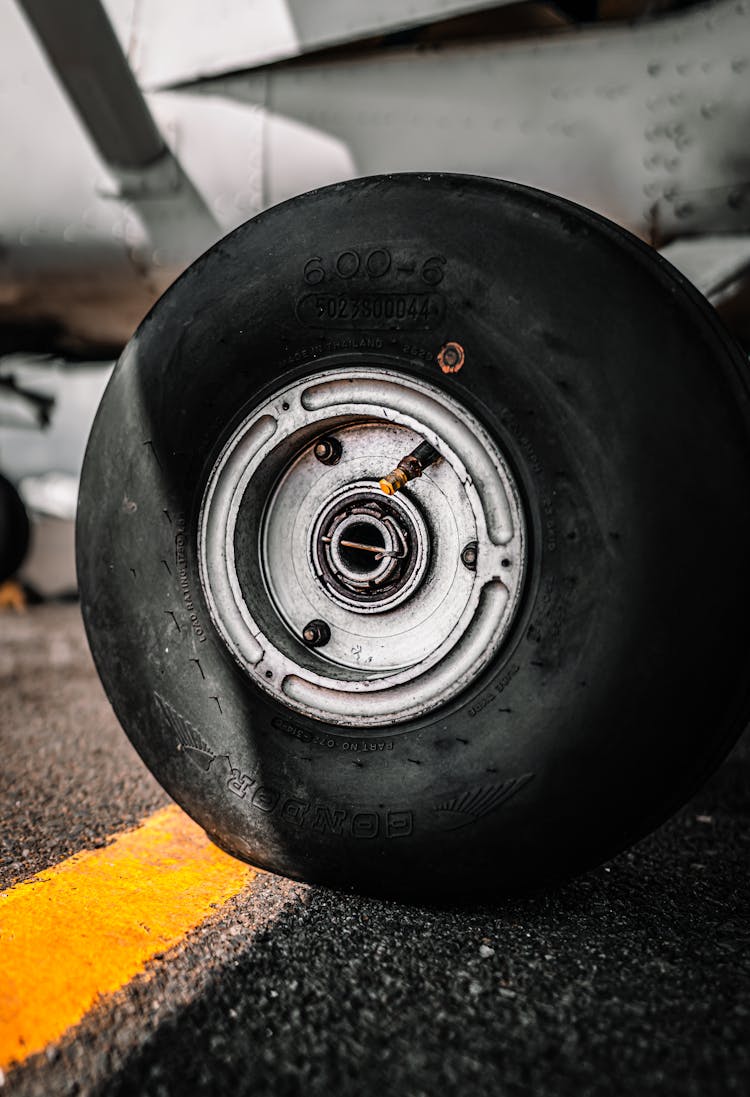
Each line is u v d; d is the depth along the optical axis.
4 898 1.25
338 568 1.25
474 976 1.02
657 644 1.06
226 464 1.25
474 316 1.14
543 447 1.10
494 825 1.11
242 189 2.18
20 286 2.59
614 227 1.15
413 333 1.17
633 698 1.06
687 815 1.68
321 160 2.10
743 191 1.85
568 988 0.99
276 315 1.23
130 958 1.07
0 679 3.07
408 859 1.15
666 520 1.05
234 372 1.25
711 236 1.93
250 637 1.23
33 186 2.39
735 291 1.94
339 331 1.20
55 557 5.24
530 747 1.09
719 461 1.06
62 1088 0.83
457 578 1.19
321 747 1.19
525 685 1.10
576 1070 0.85
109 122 2.08
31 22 1.85
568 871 1.14
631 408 1.07
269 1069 0.85
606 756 1.07
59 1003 0.97
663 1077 0.84
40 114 2.36
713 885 1.31
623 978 1.01
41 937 1.13
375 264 1.19
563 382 1.09
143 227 2.32
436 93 2.00
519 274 1.13
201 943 1.11
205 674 1.25
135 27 2.16
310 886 1.27
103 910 1.21
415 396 1.17
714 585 1.05
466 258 1.15
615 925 1.16
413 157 2.03
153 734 1.29
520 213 1.15
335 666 1.23
